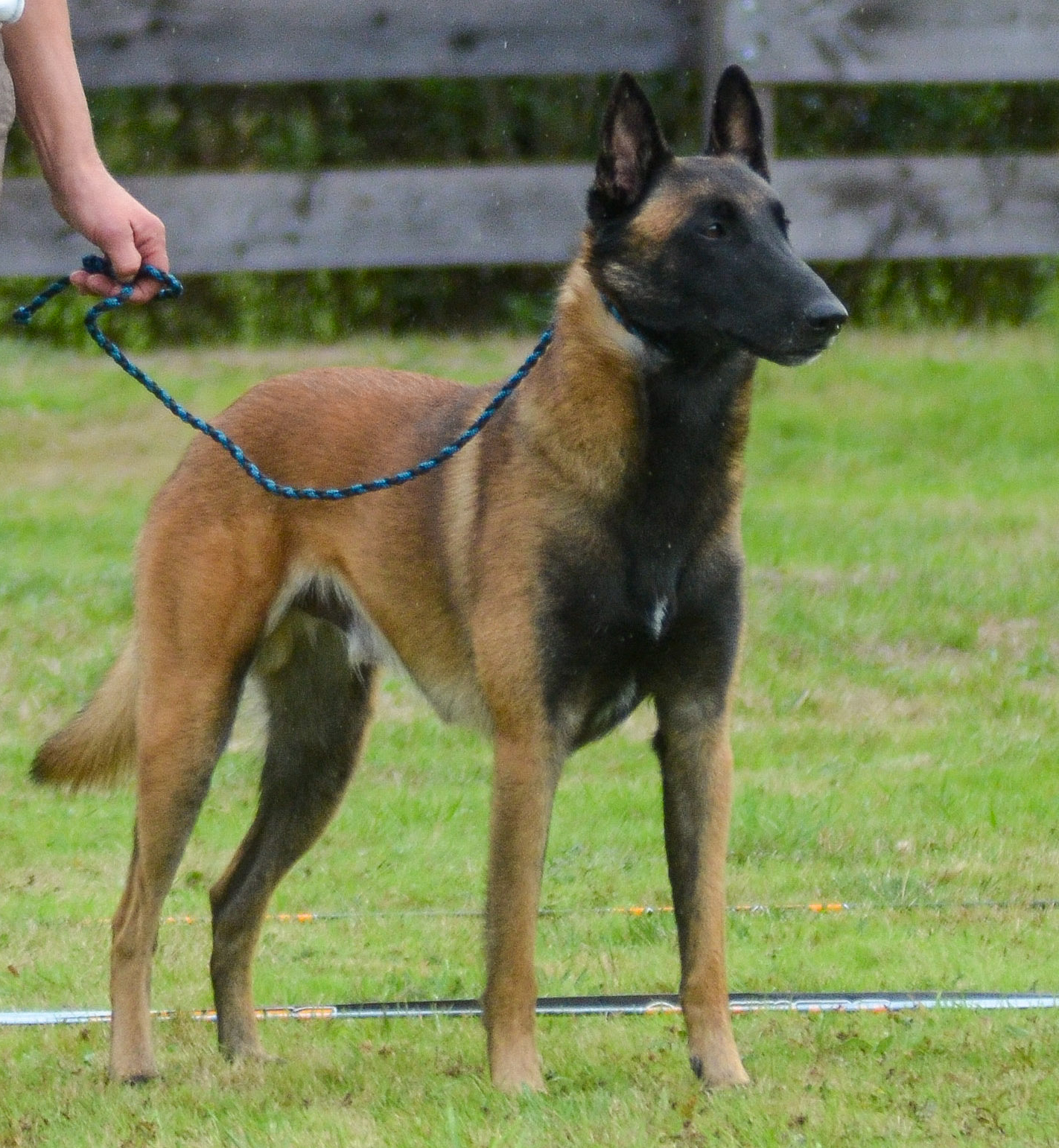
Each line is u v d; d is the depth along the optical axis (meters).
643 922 10.20
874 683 14.78
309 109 27.91
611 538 7.54
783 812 11.90
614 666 7.69
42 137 6.91
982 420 21.36
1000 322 25.66
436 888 11.06
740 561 7.80
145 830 8.38
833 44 21.62
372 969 9.68
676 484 7.60
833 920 10.13
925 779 12.75
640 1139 6.81
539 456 7.61
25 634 15.53
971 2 21.73
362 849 11.77
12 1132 7.24
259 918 8.72
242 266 21.97
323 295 26.47
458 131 28.14
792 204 21.89
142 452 20.77
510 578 7.59
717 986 7.68
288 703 8.99
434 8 22.47
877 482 19.78
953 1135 6.75
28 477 20.05
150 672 8.49
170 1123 7.28
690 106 27.14
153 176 21.75
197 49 22.42
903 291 25.97
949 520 18.33
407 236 22.08
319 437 8.58
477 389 8.39
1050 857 11.25
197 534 8.48
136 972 8.23
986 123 27.95
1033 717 14.10
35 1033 8.70
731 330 7.61
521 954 7.55
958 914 10.20
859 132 27.98
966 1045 7.86
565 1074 7.73
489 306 26.80
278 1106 7.49
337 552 8.53
